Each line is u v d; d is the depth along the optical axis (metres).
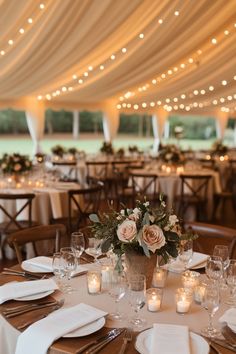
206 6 5.39
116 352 1.53
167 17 5.74
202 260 2.50
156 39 6.59
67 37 6.31
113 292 1.81
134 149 11.24
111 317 1.80
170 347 1.52
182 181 6.48
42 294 1.98
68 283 2.16
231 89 9.77
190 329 1.72
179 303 1.86
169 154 7.35
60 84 9.18
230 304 1.98
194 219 6.96
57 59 7.36
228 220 7.32
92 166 9.05
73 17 5.56
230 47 7.02
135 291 1.71
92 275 2.06
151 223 1.94
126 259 2.00
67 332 1.62
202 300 1.81
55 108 11.04
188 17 5.73
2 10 5.14
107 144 10.45
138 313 1.84
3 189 5.20
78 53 7.11
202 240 5.46
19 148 14.19
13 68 7.59
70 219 4.80
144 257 1.98
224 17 5.80
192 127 17.30
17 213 4.47
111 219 2.01
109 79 8.96
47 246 4.55
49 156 10.25
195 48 7.03
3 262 4.74
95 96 10.76
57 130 14.84
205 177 6.50
